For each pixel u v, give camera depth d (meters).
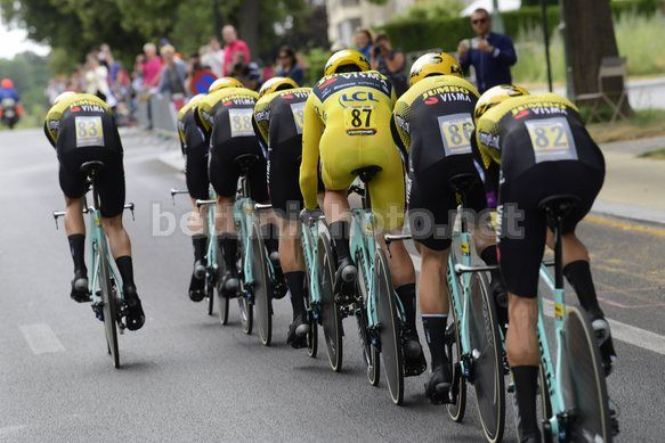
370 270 16.16
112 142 18.91
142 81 73.69
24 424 16.20
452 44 102.56
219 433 15.14
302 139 17.14
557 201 11.47
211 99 20.80
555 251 11.62
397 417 15.33
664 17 87.94
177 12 101.50
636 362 16.97
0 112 117.81
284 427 15.21
